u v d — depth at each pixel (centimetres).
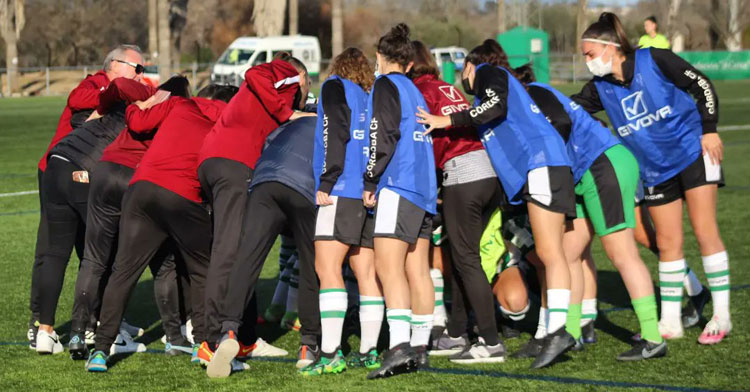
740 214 3797
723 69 17500
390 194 1766
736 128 7656
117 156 1944
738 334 2078
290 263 2317
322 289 1819
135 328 2230
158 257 2002
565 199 1806
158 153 1869
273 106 1869
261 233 1802
